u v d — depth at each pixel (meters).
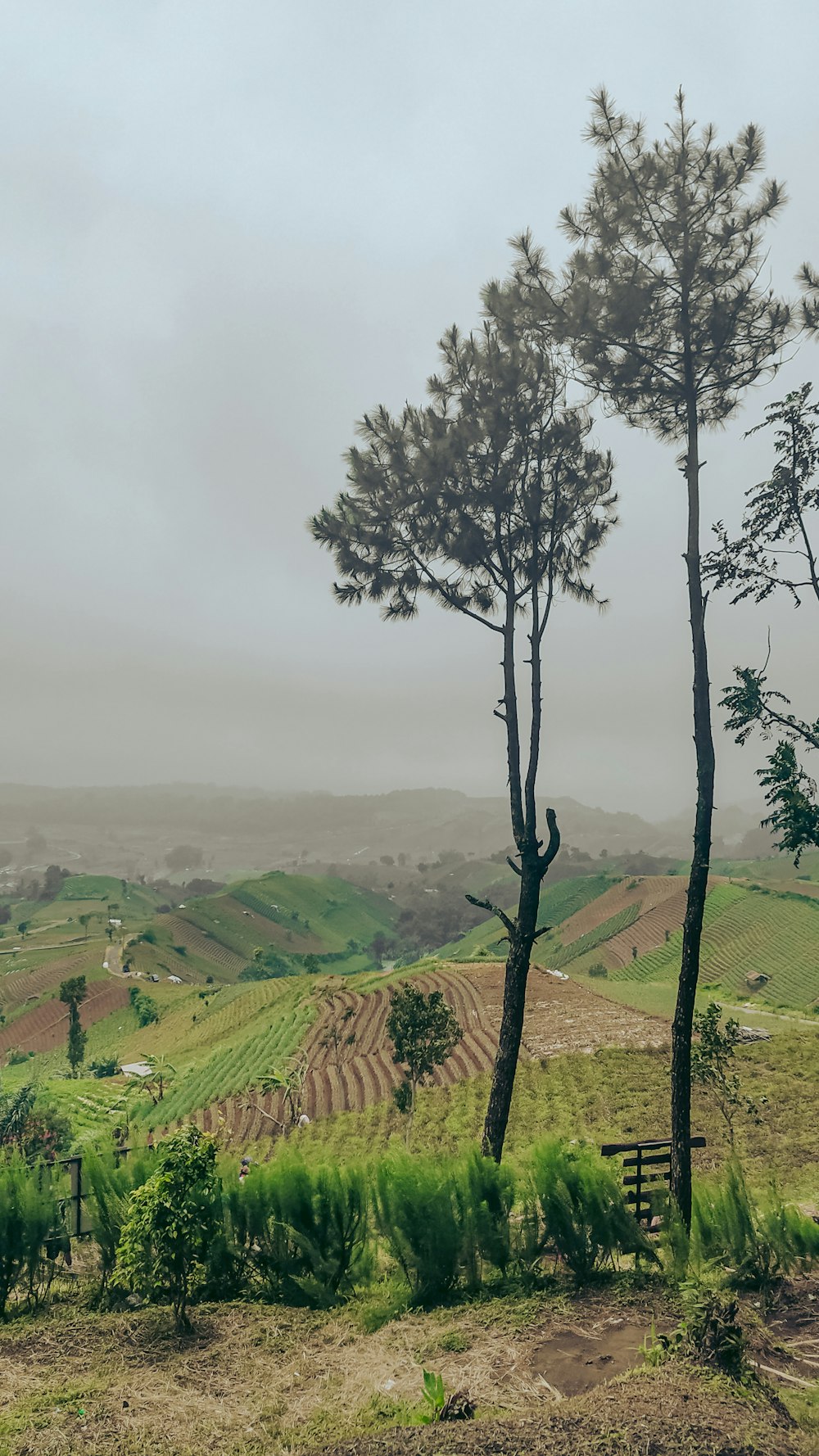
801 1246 10.12
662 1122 38.31
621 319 15.54
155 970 191.88
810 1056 45.75
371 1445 5.69
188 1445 6.30
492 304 16.94
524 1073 50.75
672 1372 6.43
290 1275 10.03
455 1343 8.05
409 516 18.61
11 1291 10.12
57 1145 39.03
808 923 148.88
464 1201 10.12
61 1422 6.71
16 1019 154.75
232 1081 64.88
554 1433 5.51
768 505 13.01
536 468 18.23
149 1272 9.08
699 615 15.16
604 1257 10.16
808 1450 5.31
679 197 15.07
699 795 14.76
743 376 15.92
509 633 18.56
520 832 17.05
